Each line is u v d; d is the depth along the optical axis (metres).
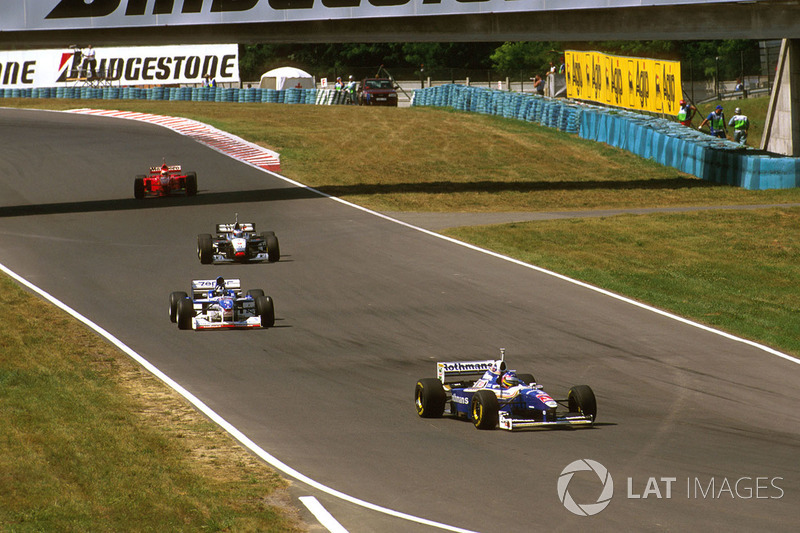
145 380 61.41
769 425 53.94
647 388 61.34
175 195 140.88
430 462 45.97
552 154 185.12
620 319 79.44
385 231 116.00
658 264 102.31
